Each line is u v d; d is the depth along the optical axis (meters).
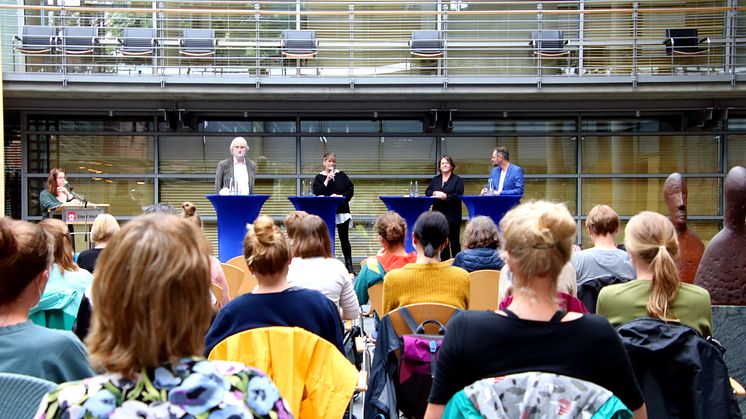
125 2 10.55
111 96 10.05
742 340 4.05
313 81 9.91
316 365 2.11
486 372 1.58
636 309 2.38
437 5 10.80
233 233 6.54
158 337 1.10
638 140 11.29
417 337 2.81
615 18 10.72
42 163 10.81
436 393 1.63
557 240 1.62
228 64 10.49
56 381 1.79
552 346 1.57
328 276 3.43
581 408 1.48
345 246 8.88
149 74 9.91
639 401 1.62
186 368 1.13
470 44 10.83
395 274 3.33
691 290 2.38
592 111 11.01
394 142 11.20
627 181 11.27
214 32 10.36
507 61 10.86
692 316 2.34
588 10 10.00
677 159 11.27
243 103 10.63
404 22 10.77
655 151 11.28
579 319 1.62
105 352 1.12
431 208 8.52
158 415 1.08
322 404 2.07
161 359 1.12
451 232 8.48
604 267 3.65
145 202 10.97
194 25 10.55
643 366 2.21
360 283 4.28
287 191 11.12
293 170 11.11
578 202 11.20
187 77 9.80
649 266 2.39
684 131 11.22
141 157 10.96
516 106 10.74
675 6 10.81
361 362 3.77
